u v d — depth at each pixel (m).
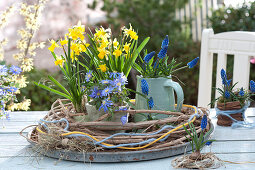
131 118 1.56
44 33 2.88
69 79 1.47
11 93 1.84
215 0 5.11
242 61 2.06
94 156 1.32
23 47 2.79
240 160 1.35
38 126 1.48
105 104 1.37
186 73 3.36
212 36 2.14
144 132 1.43
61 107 1.61
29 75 3.20
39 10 2.77
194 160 1.30
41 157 1.38
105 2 4.45
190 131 1.39
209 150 1.42
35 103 3.18
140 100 1.51
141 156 1.33
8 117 1.73
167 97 1.51
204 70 2.16
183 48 4.16
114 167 1.31
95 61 1.51
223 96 1.61
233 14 4.23
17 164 1.34
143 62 1.51
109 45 1.48
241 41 2.06
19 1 2.79
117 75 1.41
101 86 1.39
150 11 4.55
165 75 1.51
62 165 1.33
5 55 3.02
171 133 1.37
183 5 4.75
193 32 4.94
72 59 1.50
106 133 1.39
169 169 1.29
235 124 1.61
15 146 1.48
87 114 1.46
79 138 1.33
